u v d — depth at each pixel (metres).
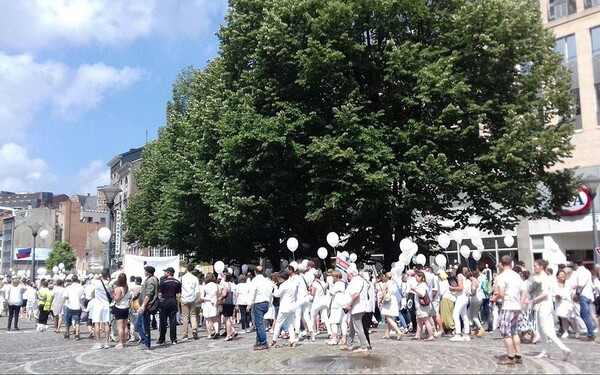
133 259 23.09
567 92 23.56
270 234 28.81
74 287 18.50
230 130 23.58
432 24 23.17
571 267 15.63
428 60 22.16
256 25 25.59
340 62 22.08
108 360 12.66
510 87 23.28
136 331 16.84
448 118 21.48
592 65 33.31
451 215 24.84
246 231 26.50
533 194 22.52
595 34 33.34
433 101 21.66
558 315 14.88
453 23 22.83
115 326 17.34
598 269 16.67
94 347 14.96
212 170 26.34
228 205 24.06
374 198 21.41
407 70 21.78
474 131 22.11
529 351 12.41
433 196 22.89
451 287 14.72
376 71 23.27
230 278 19.59
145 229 46.75
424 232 26.89
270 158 23.12
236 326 20.97
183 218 31.67
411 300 17.41
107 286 15.63
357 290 12.64
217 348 14.33
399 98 22.11
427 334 16.34
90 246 104.19
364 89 23.91
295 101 23.41
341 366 10.41
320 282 15.74
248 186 24.47
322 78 22.28
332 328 14.54
